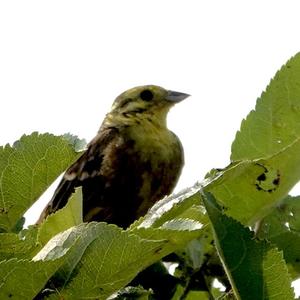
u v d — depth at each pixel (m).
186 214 0.59
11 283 0.55
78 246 0.56
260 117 0.78
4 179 0.68
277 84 0.78
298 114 0.77
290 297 0.51
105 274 0.56
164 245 0.57
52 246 0.56
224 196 0.73
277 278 0.51
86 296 0.57
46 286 0.57
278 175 0.72
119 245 0.55
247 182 0.72
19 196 0.69
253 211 0.74
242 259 0.51
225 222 0.51
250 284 0.51
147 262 0.58
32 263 0.54
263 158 0.71
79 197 0.65
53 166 0.69
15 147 0.68
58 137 0.68
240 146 0.79
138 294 0.67
